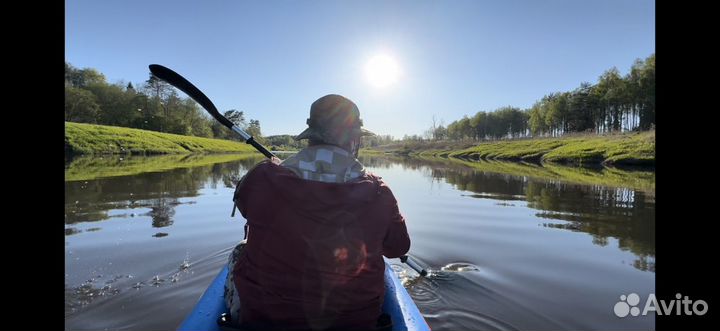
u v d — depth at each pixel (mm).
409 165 24812
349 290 1539
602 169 18734
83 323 2760
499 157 37375
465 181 12977
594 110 48406
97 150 28109
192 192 8562
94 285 3375
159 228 5293
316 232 1449
